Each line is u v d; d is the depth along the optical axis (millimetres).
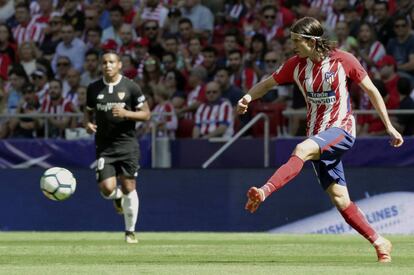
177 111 45594
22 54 52500
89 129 31578
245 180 41438
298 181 40906
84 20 52969
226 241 32938
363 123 43062
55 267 20891
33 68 52250
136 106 31500
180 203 42219
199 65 47344
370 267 20453
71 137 45031
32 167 43875
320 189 40656
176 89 46781
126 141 31469
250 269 19906
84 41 52594
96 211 42906
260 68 46625
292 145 41812
